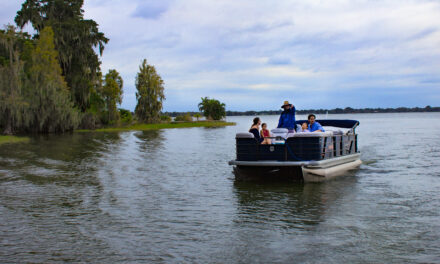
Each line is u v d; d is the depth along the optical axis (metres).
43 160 18.42
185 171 15.08
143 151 23.36
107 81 60.66
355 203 9.52
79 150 23.75
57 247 6.64
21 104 37.94
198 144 29.23
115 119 60.94
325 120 17.42
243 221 8.09
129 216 8.51
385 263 5.91
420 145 24.84
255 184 12.27
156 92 74.19
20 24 49.84
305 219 8.20
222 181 12.84
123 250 6.50
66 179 13.14
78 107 53.41
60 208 9.19
